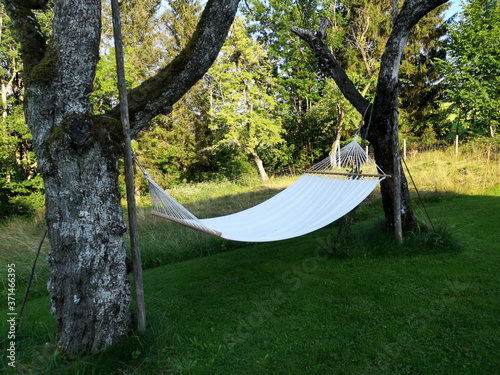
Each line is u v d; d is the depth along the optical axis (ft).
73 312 8.45
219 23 9.28
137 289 9.16
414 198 27.12
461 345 8.46
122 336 8.98
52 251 8.44
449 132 55.57
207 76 55.11
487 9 37.42
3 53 40.57
